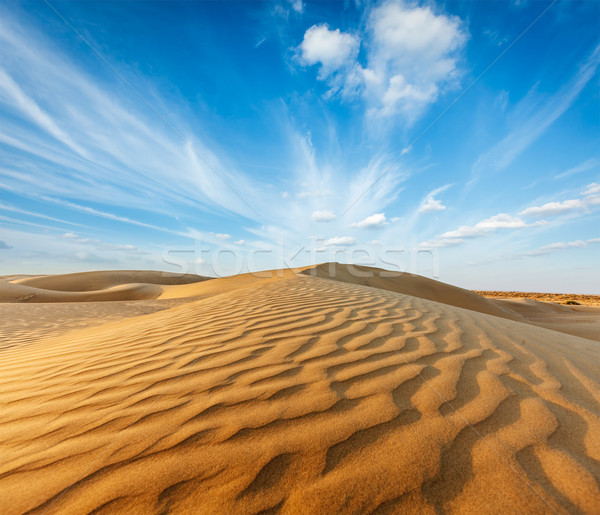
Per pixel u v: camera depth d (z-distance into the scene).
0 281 21.33
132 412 1.71
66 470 1.27
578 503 1.03
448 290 18.55
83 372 2.44
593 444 1.32
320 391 1.81
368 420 1.50
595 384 1.94
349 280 15.21
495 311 16.53
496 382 1.91
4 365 3.02
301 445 1.33
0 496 1.15
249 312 4.18
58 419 1.71
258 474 1.18
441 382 1.90
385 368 2.13
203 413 1.63
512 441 1.33
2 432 1.62
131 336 3.57
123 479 1.19
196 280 45.22
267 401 1.72
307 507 1.05
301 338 2.86
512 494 1.07
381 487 1.11
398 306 4.61
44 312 10.05
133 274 40.97
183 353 2.66
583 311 17.98
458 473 1.16
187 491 1.12
